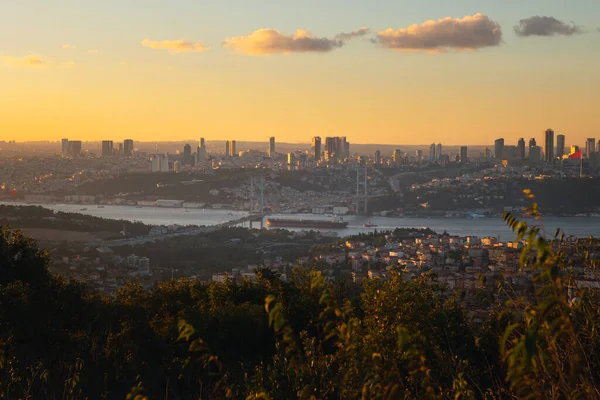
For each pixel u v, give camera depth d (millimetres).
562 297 2924
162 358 12531
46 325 14742
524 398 3041
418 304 7184
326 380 4801
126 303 18203
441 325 6816
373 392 3586
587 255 4781
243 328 13430
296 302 13578
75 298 16438
